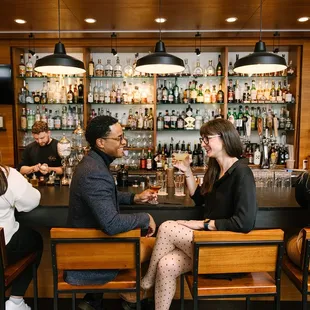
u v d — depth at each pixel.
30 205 1.82
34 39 4.15
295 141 4.31
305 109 4.24
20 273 1.74
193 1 2.96
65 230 1.41
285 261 1.78
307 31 3.85
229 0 2.95
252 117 4.44
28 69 4.37
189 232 1.58
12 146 4.35
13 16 3.38
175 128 4.41
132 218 1.50
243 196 1.48
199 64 4.44
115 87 4.52
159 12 3.12
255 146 4.50
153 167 4.36
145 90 4.49
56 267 1.46
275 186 2.56
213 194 1.70
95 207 1.43
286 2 2.99
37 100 4.36
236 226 1.46
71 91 4.35
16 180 1.76
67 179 2.64
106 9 3.18
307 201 1.75
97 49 4.36
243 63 2.47
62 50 2.65
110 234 1.42
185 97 4.38
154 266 1.65
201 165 4.45
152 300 1.90
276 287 1.47
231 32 3.90
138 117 4.50
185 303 2.27
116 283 1.53
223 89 4.33
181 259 1.59
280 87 4.49
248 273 1.61
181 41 4.13
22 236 1.84
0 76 4.14
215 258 1.39
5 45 4.17
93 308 1.77
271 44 4.19
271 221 1.94
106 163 1.62
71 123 4.41
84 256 1.44
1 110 4.32
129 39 4.13
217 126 1.64
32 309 2.18
